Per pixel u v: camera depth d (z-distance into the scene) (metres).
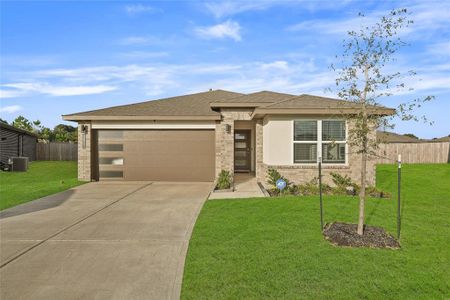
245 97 14.60
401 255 4.69
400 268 4.23
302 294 3.55
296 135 11.17
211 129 13.53
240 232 5.77
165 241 5.50
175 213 7.57
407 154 24.84
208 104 15.59
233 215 7.06
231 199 9.05
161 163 13.59
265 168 11.95
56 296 3.61
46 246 5.26
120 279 4.03
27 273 4.21
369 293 3.58
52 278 4.06
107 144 13.59
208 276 4.00
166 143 13.57
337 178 10.84
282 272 4.09
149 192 10.66
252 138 16.16
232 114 13.37
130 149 13.59
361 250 4.87
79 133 13.44
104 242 5.45
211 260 4.50
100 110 14.17
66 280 4.00
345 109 8.39
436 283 3.82
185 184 12.71
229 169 13.30
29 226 6.46
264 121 12.56
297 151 11.16
